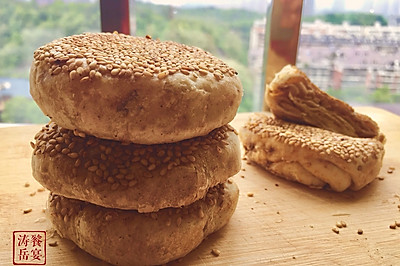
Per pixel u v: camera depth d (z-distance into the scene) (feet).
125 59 0.46
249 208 0.63
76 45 0.50
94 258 0.49
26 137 0.86
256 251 0.52
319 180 0.70
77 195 0.46
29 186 0.66
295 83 0.81
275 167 0.73
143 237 0.47
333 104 0.82
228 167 0.51
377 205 0.65
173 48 0.56
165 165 0.46
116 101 0.42
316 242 0.54
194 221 0.49
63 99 0.44
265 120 0.82
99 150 0.47
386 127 0.98
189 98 0.44
